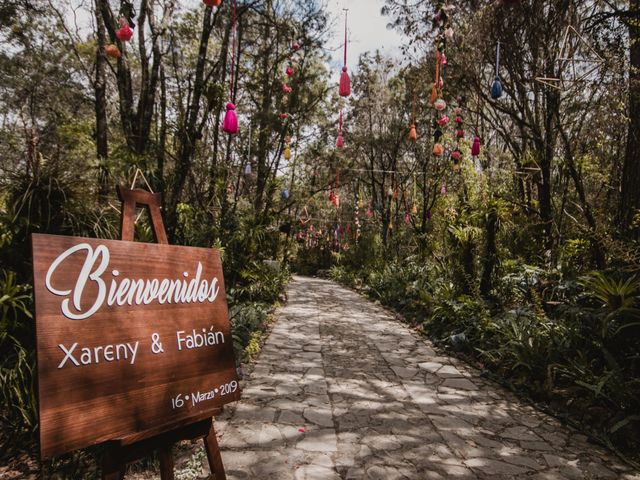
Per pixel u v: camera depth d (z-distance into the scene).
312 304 9.52
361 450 2.62
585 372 3.41
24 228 2.77
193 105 4.97
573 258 5.48
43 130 8.83
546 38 6.03
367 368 4.53
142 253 1.63
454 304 6.02
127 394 1.44
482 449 2.71
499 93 4.83
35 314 1.27
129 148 4.21
